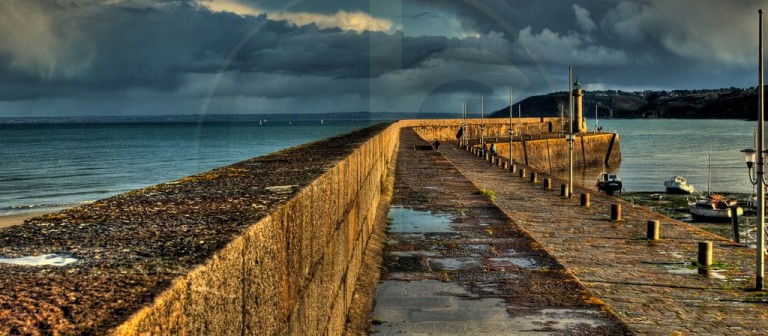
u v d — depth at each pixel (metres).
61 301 1.90
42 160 79.12
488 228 15.10
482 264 11.54
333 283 6.37
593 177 89.19
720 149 136.62
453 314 8.88
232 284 2.60
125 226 3.18
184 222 3.26
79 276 2.18
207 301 2.30
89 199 44.53
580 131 104.81
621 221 22.64
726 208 43.50
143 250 2.58
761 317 11.94
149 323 1.84
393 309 9.15
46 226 3.19
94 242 2.77
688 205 50.72
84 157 83.94
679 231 20.70
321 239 5.40
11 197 45.72
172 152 92.50
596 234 20.08
